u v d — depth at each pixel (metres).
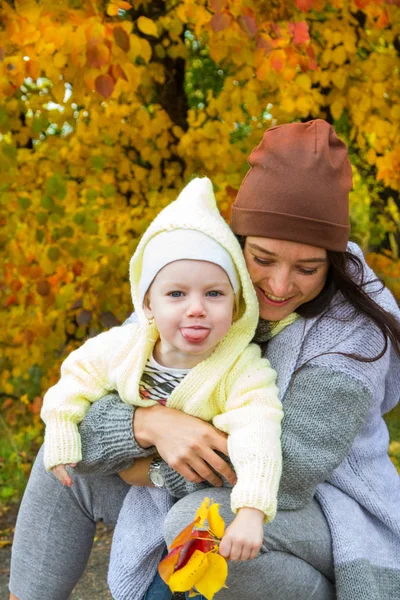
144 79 4.75
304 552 2.15
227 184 4.38
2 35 3.74
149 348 2.30
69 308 4.30
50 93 4.36
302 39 3.85
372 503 2.29
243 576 2.04
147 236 2.21
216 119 4.73
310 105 4.32
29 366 4.50
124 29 3.66
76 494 2.49
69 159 4.45
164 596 2.38
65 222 4.29
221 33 4.03
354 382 2.18
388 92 4.61
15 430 5.16
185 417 2.22
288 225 2.10
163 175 4.85
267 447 2.03
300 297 2.22
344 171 2.20
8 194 4.20
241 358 2.21
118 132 4.54
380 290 2.38
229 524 2.09
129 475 2.36
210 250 2.10
